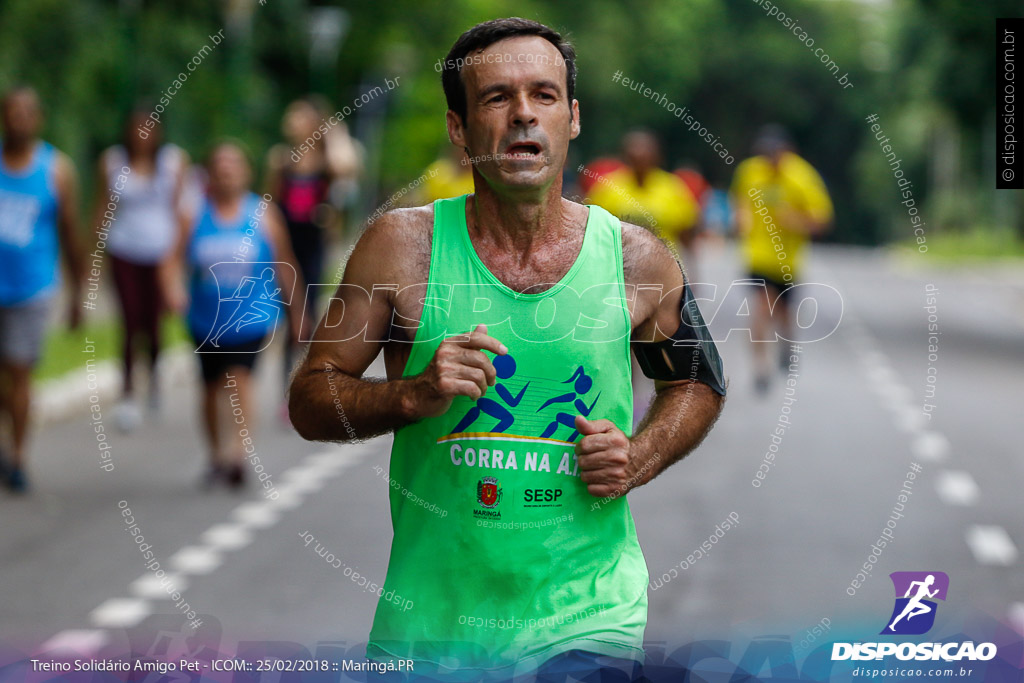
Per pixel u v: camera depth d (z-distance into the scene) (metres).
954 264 117.62
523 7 76.75
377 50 73.06
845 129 181.12
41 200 21.92
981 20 55.84
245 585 16.27
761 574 16.72
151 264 28.30
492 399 7.48
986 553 17.95
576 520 7.61
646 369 8.10
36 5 45.88
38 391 30.72
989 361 44.72
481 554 7.53
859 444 27.42
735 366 40.81
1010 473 24.38
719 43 174.12
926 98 64.62
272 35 69.12
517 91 7.34
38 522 19.86
